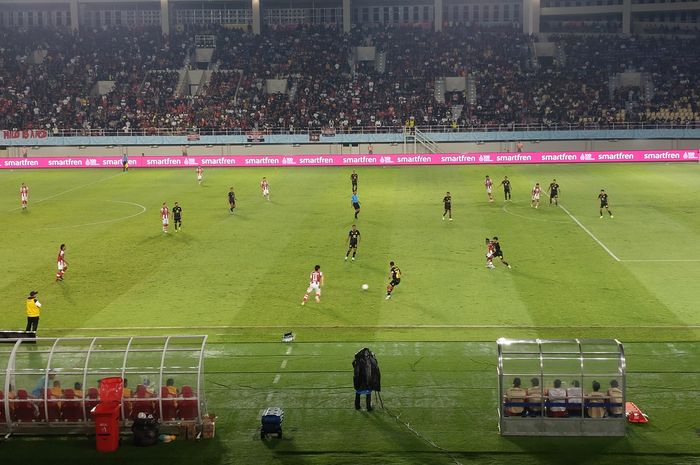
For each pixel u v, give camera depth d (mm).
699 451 21594
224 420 24000
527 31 119250
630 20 118438
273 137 99000
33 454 22266
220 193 70875
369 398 24312
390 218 56812
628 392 25312
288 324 33312
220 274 41625
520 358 22797
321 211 60250
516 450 21859
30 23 127875
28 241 50406
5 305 36625
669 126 96375
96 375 23578
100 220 57688
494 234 50688
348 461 21359
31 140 99562
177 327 33062
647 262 42906
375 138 98562
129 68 112875
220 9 125188
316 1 124562
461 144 98250
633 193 66938
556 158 91750
